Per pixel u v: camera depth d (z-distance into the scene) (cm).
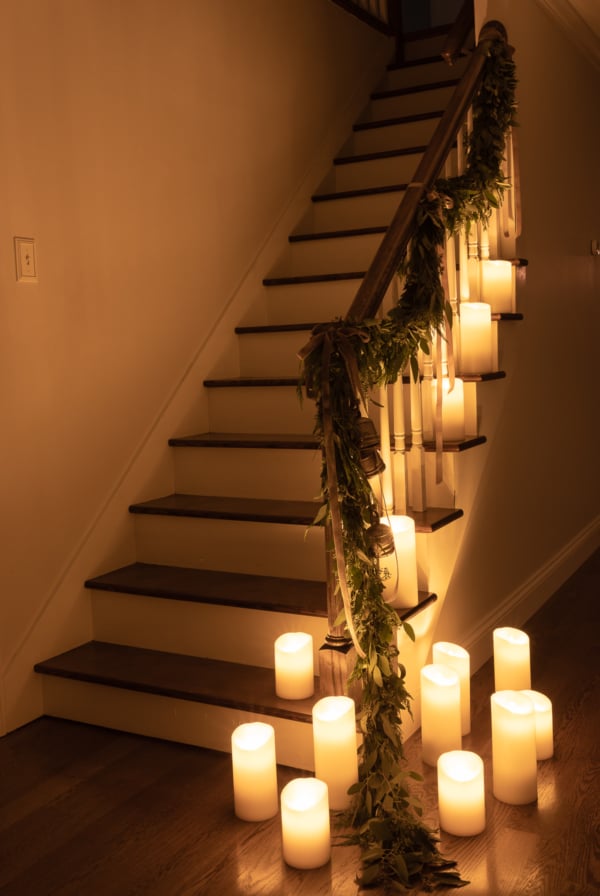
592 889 185
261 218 395
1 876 199
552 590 405
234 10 372
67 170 287
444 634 291
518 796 219
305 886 191
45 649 283
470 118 305
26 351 275
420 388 285
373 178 443
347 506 214
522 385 364
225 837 211
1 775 245
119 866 201
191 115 347
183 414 342
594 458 481
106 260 305
